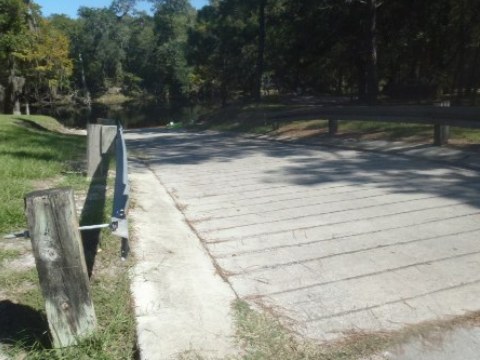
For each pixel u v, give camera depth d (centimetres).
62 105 7462
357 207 593
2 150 960
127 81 9250
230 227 542
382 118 1137
